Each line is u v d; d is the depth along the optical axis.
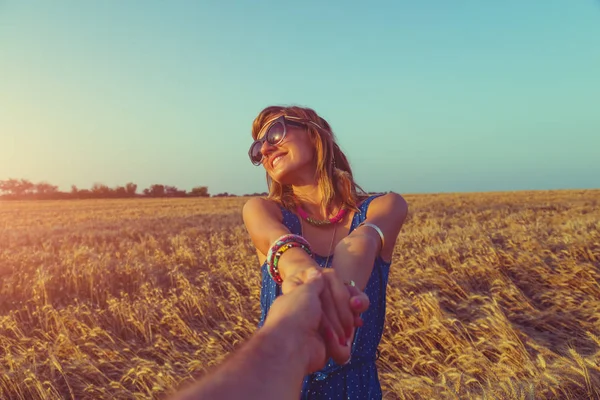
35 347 5.72
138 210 36.44
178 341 6.12
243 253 11.78
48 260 10.98
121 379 4.61
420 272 8.39
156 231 18.48
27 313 7.23
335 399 1.33
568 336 5.52
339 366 1.33
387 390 4.33
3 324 6.29
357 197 1.57
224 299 7.60
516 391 3.77
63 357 5.46
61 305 7.31
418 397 4.14
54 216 32.03
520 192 56.19
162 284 9.20
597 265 8.62
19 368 4.85
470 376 4.39
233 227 19.53
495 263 8.70
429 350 5.23
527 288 7.78
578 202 30.75
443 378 4.01
